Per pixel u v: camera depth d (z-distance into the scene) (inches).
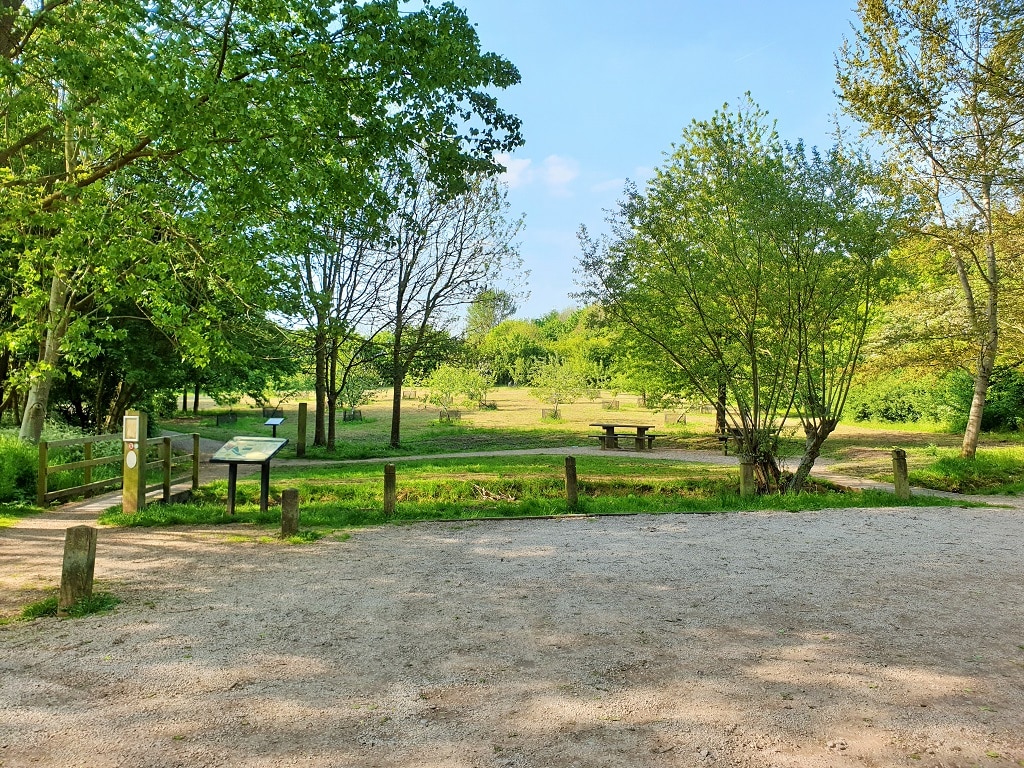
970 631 192.2
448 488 499.8
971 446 637.3
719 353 514.9
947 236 617.9
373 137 338.3
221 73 323.3
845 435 999.6
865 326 479.5
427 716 139.9
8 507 381.7
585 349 1995.6
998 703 145.7
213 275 479.5
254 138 302.7
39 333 448.1
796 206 442.3
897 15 586.6
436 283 894.4
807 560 279.7
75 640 184.1
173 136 293.7
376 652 175.8
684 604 217.6
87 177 335.0
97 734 132.0
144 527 345.1
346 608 213.0
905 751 125.4
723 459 715.4
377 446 886.4
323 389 898.7
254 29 316.8
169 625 196.4
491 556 286.8
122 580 245.3
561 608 213.2
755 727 134.7
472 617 204.2
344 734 132.3
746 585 240.7
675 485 522.9
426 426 1295.5
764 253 472.7
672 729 134.0
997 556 287.6
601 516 389.1
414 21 326.3
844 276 461.4
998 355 746.8
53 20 301.7
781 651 176.2
